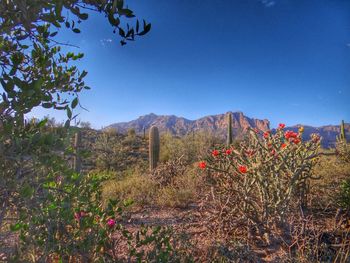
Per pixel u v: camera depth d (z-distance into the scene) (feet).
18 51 7.41
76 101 6.66
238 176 15.47
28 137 6.13
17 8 5.82
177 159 31.37
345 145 31.48
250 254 11.57
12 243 8.62
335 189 17.78
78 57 8.28
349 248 11.66
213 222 14.48
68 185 8.12
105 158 51.42
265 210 13.38
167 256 9.68
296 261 11.04
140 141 80.07
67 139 6.48
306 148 14.71
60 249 8.64
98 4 6.21
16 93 6.21
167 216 17.81
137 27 6.36
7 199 6.30
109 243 10.07
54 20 6.21
